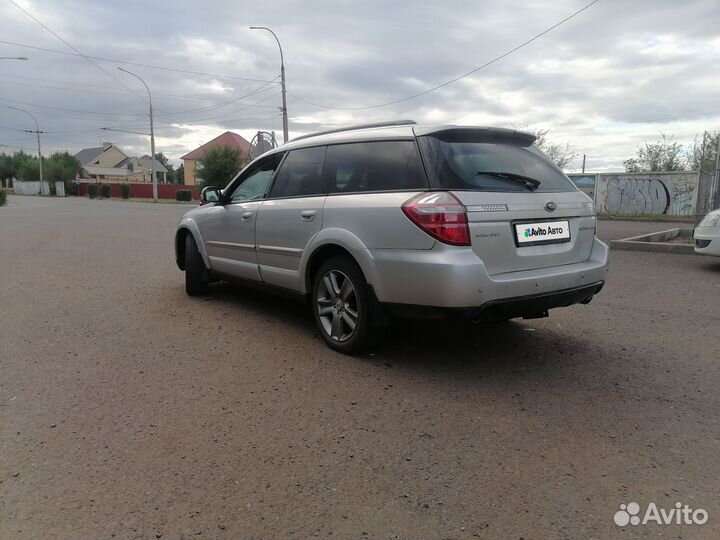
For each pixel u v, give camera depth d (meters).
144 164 109.25
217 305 6.12
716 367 4.06
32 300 6.41
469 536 2.21
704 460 2.77
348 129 4.67
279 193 5.02
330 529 2.25
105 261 9.70
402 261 3.67
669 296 6.47
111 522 2.30
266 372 4.00
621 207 25.05
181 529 2.25
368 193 4.04
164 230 16.62
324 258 4.52
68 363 4.20
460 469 2.69
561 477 2.62
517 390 3.64
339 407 3.40
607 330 5.05
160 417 3.27
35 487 2.55
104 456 2.82
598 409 3.35
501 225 3.64
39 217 23.83
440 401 3.48
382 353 4.39
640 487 2.54
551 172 4.34
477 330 5.04
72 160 95.94
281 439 3.00
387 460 2.78
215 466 2.72
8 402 3.48
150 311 5.85
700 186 22.95
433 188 3.64
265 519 2.32
